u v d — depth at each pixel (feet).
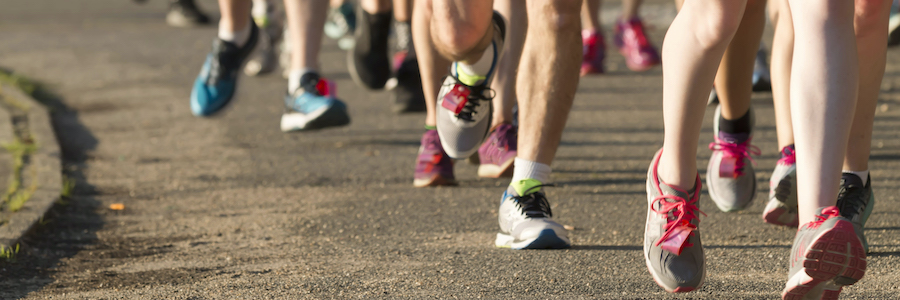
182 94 36.47
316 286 14.29
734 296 13.32
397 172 23.54
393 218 18.86
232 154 26.18
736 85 17.12
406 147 26.81
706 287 13.75
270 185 22.38
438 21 15.48
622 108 32.83
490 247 16.42
